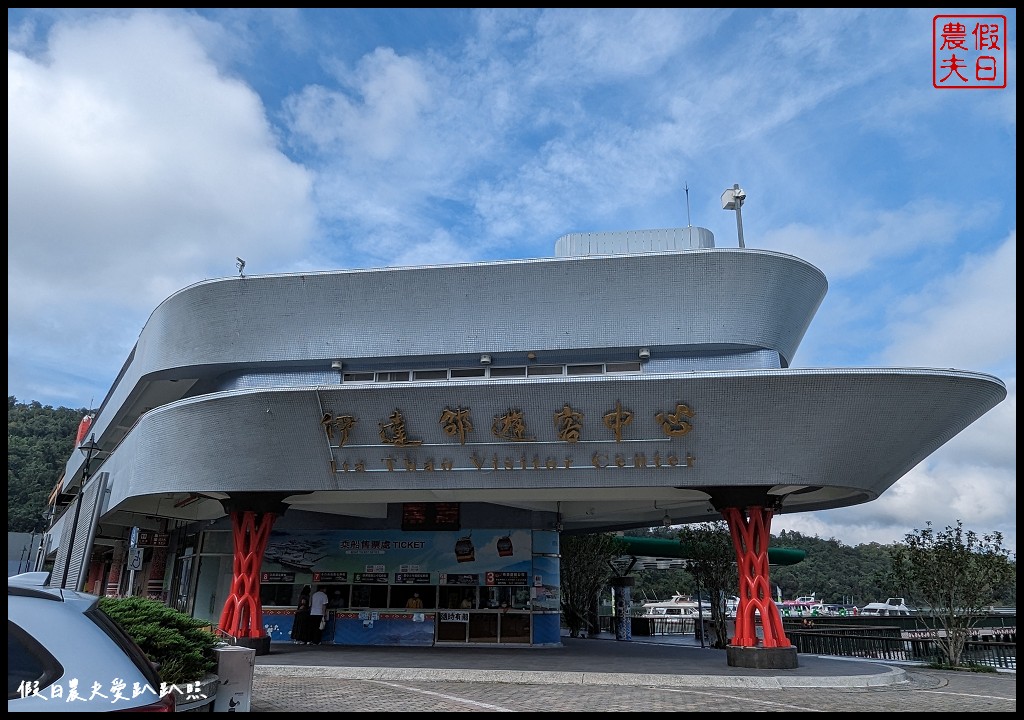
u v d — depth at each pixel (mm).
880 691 14141
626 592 31078
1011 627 33812
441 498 19219
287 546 22891
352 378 19266
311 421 16734
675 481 16234
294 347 19438
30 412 96125
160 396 25484
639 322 17844
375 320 19016
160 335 21453
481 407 16078
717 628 25188
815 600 90188
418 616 21984
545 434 16078
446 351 18609
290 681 14352
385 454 16875
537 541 22469
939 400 15227
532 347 18234
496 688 14016
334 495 19094
